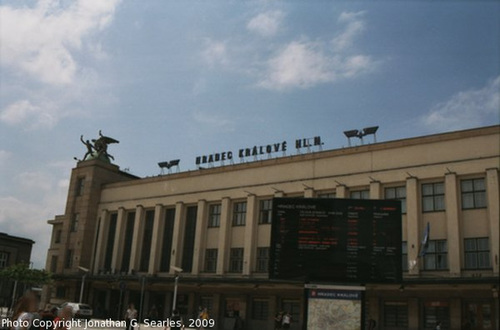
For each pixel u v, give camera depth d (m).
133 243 55.28
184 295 49.69
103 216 59.56
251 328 44.34
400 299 37.47
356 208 27.64
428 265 37.12
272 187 46.38
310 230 27.55
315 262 27.03
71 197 62.62
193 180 52.66
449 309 35.31
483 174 36.25
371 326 36.47
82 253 58.56
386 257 26.80
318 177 43.84
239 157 51.12
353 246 27.08
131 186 58.22
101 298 56.81
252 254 46.03
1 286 68.50
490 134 36.25
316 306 24.88
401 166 39.59
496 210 34.69
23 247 84.50
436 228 37.38
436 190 38.19
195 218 51.84
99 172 61.84
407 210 38.53
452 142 37.75
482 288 33.75
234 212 49.09
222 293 47.00
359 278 26.58
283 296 42.97
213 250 49.50
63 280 58.50
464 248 35.97
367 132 43.12
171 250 52.31
